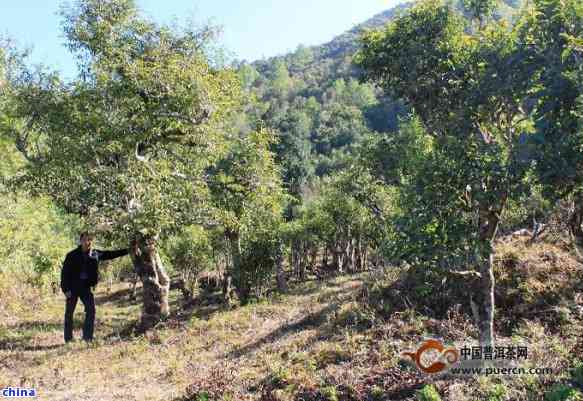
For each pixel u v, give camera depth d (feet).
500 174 17.44
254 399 23.36
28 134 47.96
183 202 46.16
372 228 92.84
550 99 17.38
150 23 47.85
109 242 49.60
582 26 17.51
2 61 46.73
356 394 21.97
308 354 28.81
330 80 435.94
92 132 42.68
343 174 79.36
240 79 51.96
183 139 48.93
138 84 43.04
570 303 30.30
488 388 20.20
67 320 42.98
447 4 22.97
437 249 18.48
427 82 22.82
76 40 45.32
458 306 32.04
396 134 50.78
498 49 19.66
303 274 114.62
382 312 34.47
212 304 74.33
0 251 59.41
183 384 28.30
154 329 45.80
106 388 28.55
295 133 272.92
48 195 45.44
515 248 39.22
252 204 56.44
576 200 21.59
